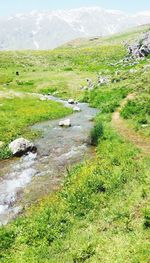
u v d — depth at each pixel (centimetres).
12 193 2309
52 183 2431
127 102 4216
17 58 11106
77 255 1602
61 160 2877
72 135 3644
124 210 1881
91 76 7681
